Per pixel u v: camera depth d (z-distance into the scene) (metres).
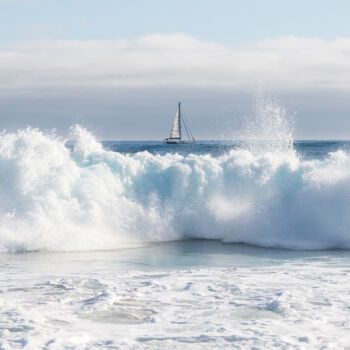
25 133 17.67
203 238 17.12
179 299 8.88
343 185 16.25
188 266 12.45
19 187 16.22
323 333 6.94
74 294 9.21
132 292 9.34
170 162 18.70
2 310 8.04
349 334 6.89
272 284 10.11
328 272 11.48
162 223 17.20
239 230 16.75
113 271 11.72
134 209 17.31
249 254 14.23
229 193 17.72
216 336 6.84
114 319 7.65
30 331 6.99
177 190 17.84
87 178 17.23
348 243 15.28
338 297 8.92
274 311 8.07
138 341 6.66
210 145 45.09
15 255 13.88
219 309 8.21
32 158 17.02
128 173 18.14
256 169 17.95
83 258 13.51
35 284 10.09
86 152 18.66
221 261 13.16
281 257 13.75
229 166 18.25
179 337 6.82
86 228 16.22
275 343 6.54
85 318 7.70
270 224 16.59
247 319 7.64
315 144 42.94
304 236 16.03
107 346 6.46
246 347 6.41
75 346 6.43
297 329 7.12
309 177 17.03
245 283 10.22
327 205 16.09
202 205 17.61
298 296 9.01
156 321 7.55
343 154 17.83
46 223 15.66
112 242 16.02
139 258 13.58
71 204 16.44
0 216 15.57
